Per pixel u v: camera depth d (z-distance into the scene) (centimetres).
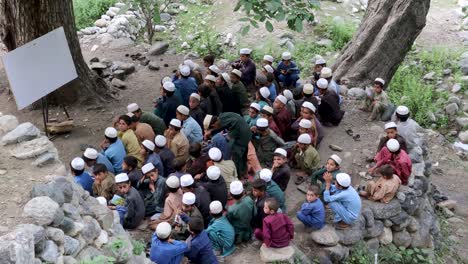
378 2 1359
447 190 1261
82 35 1603
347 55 1373
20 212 520
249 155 949
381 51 1333
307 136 942
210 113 1055
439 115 1495
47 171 591
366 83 1339
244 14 1731
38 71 953
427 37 1797
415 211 973
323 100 1105
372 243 898
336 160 863
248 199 801
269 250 773
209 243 732
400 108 1041
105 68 1386
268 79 1127
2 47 1496
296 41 1650
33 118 1194
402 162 927
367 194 917
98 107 1231
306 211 823
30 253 450
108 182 841
